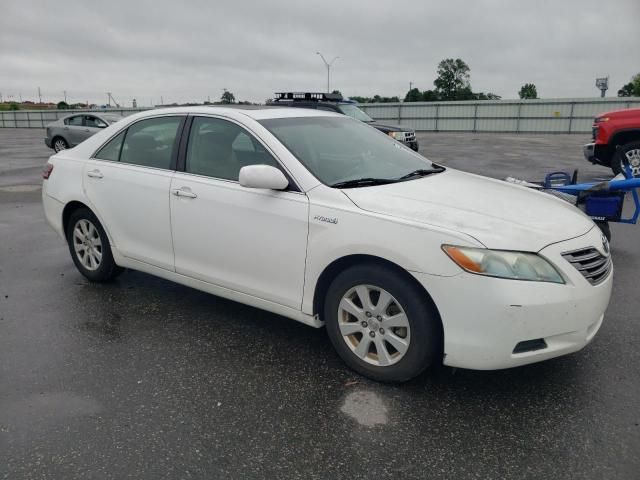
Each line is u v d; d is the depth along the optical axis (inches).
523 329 109.4
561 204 142.9
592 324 119.6
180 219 156.8
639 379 128.4
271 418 114.2
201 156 156.6
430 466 99.3
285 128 151.2
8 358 140.7
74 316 167.8
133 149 175.5
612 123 408.2
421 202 126.1
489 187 148.1
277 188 132.6
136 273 209.0
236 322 163.3
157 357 141.3
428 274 112.6
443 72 3656.5
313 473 97.7
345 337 131.2
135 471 98.2
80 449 104.1
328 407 118.1
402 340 121.3
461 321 111.7
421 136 1321.4
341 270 130.7
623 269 211.3
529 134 1449.3
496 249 110.0
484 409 116.9
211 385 127.4
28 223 302.8
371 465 99.7
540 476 96.5
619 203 213.8
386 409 117.3
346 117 181.2
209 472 98.0
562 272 112.3
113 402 120.3
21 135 1413.6
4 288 193.0
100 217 181.3
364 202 125.3
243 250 143.6
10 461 100.7
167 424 112.2
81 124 713.0
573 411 115.9
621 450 103.1
